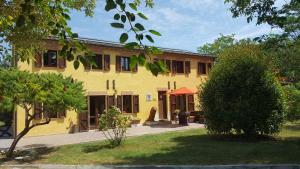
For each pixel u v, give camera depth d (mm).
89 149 17484
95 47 28234
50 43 24922
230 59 19141
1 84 15289
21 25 3715
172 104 34531
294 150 14891
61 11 4473
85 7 11469
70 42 4148
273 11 10773
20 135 16938
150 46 3172
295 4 14258
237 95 18344
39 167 14156
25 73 16375
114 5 3088
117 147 17547
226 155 14266
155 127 28391
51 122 25391
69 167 13844
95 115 28188
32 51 9094
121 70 30094
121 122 18328
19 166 14438
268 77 18281
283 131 21781
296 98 17938
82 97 17641
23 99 15852
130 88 30734
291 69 19438
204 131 23234
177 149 16188
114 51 29625
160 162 13570
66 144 19703
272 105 18156
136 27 3123
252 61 18578
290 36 16203
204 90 19438
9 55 8117
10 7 5738
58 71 25719
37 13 4910
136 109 31125
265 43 16438
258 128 18344
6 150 17906
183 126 28656
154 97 32781
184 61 35688
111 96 29219
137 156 14992
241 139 18781
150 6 6766
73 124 26578
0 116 24453
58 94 16281
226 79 18609
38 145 19609
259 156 13805
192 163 13102
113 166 13297
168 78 33969
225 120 18453
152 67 3186
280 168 11914
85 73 27484
